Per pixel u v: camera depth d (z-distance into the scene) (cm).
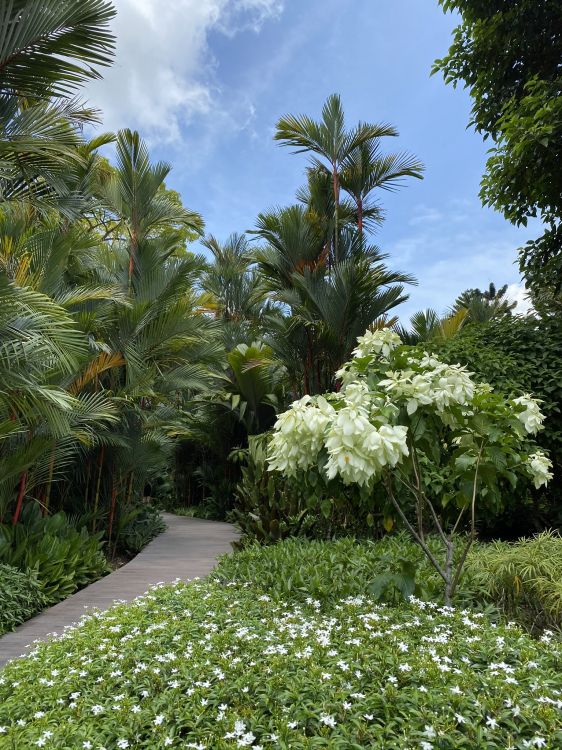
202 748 194
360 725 196
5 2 454
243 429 1579
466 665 246
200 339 922
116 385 848
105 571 721
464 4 824
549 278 798
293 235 1052
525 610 365
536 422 344
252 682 236
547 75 807
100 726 218
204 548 905
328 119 1112
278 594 403
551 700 205
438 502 558
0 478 572
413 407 322
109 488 891
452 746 184
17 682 272
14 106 520
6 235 651
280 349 1092
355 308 973
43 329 461
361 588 400
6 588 475
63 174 627
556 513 650
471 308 1733
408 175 1155
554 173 725
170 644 306
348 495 388
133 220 895
